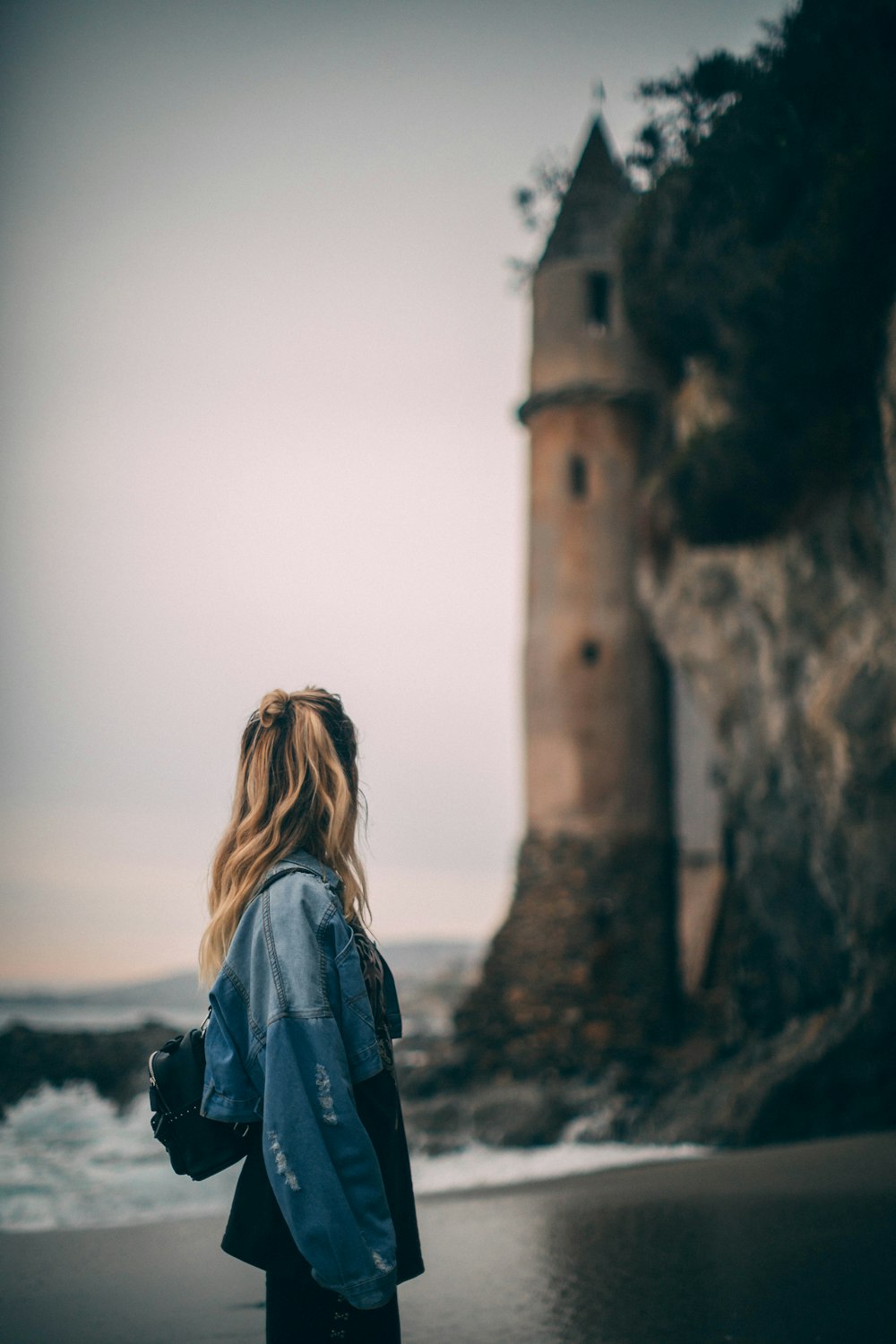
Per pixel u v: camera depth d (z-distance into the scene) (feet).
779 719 52.60
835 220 40.55
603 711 78.54
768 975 57.82
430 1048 79.15
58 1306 16.67
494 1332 14.10
